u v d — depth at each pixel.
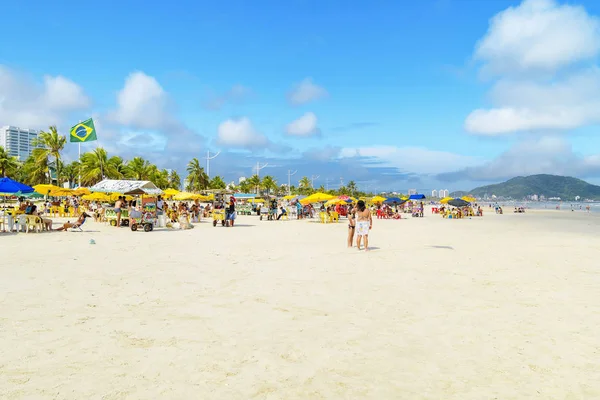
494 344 5.04
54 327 5.53
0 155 67.00
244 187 133.75
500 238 18.97
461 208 51.97
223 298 7.22
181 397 3.66
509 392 3.80
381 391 3.81
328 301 7.08
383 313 6.38
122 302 6.87
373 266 10.62
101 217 29.58
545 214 64.25
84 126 41.16
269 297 7.32
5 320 5.80
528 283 8.58
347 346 4.96
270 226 27.27
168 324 5.73
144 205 24.50
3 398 3.57
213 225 26.75
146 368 4.26
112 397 3.63
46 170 62.16
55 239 16.77
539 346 4.96
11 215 20.42
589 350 4.82
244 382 3.97
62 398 3.59
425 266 10.65
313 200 32.47
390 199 45.75
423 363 4.46
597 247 15.14
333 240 17.44
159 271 9.68
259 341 5.11
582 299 7.24
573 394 3.76
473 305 6.84
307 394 3.74
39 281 8.40
